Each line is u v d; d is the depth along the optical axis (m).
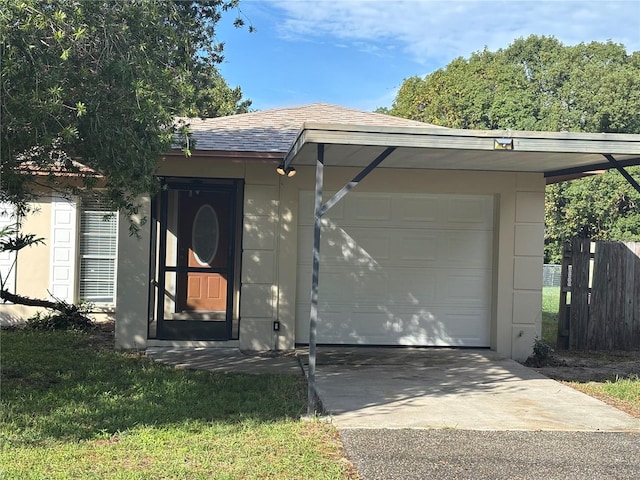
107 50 5.45
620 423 6.12
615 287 10.98
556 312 16.78
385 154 6.40
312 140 6.18
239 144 9.53
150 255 9.61
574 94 35.09
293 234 9.75
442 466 4.84
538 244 9.90
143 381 7.39
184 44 6.56
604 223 31.59
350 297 10.05
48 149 5.66
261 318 9.68
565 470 4.82
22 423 5.68
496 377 8.20
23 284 12.09
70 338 10.21
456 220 10.14
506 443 5.43
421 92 40.69
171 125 6.69
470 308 10.18
